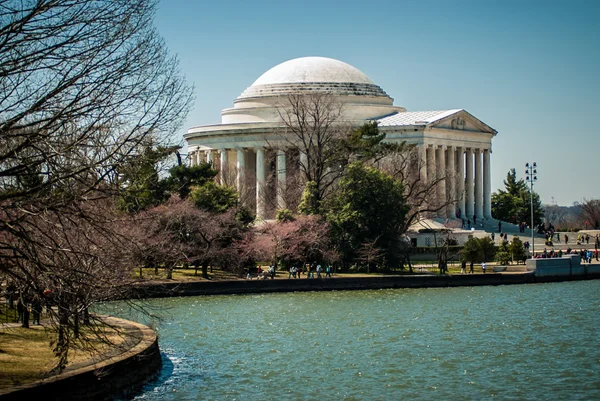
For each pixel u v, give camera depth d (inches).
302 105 5871.1
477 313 3410.4
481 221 7101.4
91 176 1849.2
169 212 4067.4
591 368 2330.2
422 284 4421.8
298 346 2657.5
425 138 6722.4
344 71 7785.4
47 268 1688.0
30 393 1659.7
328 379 2202.3
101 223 1820.9
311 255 4699.8
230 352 2554.1
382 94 7721.5
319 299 3860.7
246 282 4079.7
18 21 1593.3
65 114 1657.2
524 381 2178.9
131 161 1733.5
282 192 5723.4
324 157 5265.8
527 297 3976.4
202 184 4970.5
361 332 2928.2
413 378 2217.0
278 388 2106.3
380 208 4739.2
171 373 2241.6
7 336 2212.1
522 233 6742.1
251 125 7170.3
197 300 3796.8
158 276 4074.8
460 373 2272.4
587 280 4867.1
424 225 6264.8
